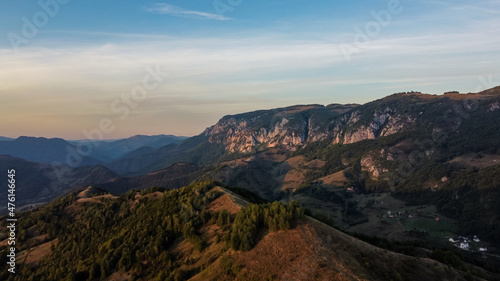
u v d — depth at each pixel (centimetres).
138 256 8169
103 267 8344
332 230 6141
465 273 6219
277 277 5109
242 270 5591
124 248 8675
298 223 6184
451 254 7788
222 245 6831
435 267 6019
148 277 7381
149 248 8306
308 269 5078
